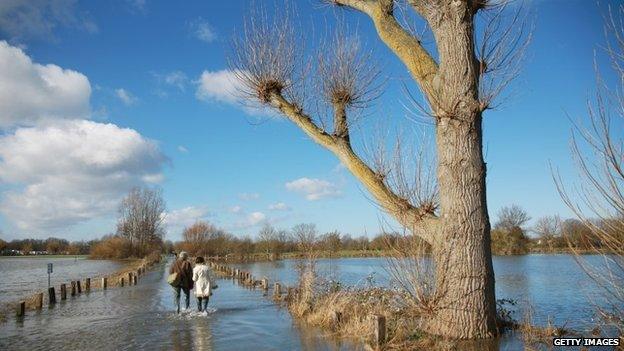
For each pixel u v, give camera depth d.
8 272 52.19
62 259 102.38
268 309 16.64
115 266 63.28
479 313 9.24
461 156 9.63
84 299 21.12
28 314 16.47
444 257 9.51
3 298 23.84
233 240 70.38
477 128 9.80
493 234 49.34
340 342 10.27
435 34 10.15
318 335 11.20
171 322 14.02
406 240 10.12
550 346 8.61
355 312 11.60
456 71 9.72
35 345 11.10
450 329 9.24
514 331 9.74
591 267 5.39
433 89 10.06
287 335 11.39
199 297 16.00
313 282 15.11
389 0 11.14
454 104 9.67
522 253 47.72
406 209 10.30
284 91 12.93
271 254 60.59
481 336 9.15
